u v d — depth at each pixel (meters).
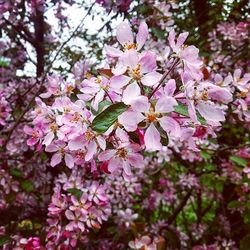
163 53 0.27
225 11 0.62
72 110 0.23
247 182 0.48
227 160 0.55
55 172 0.50
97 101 0.22
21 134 0.46
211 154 0.52
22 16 0.52
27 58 0.58
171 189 0.61
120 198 0.51
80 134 0.22
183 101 0.21
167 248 0.58
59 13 0.56
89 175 0.40
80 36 0.59
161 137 0.21
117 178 0.50
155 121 0.20
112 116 0.20
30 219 0.49
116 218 0.49
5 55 0.58
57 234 0.35
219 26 0.57
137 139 0.22
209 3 0.65
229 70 0.55
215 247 0.56
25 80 0.51
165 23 0.47
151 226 0.58
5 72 0.57
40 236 0.37
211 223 0.64
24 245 0.36
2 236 0.41
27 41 0.56
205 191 0.63
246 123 0.52
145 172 0.59
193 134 0.23
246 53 0.55
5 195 0.46
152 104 0.20
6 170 0.46
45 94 0.30
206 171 0.57
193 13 0.68
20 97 0.49
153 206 0.60
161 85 0.21
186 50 0.21
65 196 0.35
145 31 0.21
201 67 0.24
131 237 0.50
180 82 0.23
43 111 0.27
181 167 0.64
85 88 0.23
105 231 0.52
